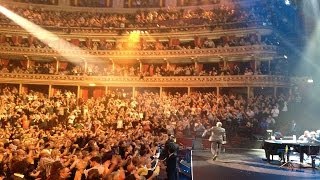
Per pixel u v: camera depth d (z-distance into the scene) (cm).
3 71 4594
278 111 3359
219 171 1587
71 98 4388
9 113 3922
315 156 1733
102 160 1398
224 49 4288
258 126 3170
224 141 2048
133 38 4797
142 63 4856
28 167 1238
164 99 4147
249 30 4231
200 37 4572
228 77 4122
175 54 4559
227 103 3769
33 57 4903
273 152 1895
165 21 4775
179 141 3056
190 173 1697
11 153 1391
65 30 4872
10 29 4806
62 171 1139
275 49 4028
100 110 4009
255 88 4059
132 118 3694
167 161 1512
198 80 4291
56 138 2142
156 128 3162
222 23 4406
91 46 4853
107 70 4700
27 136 2464
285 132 3091
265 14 4241
